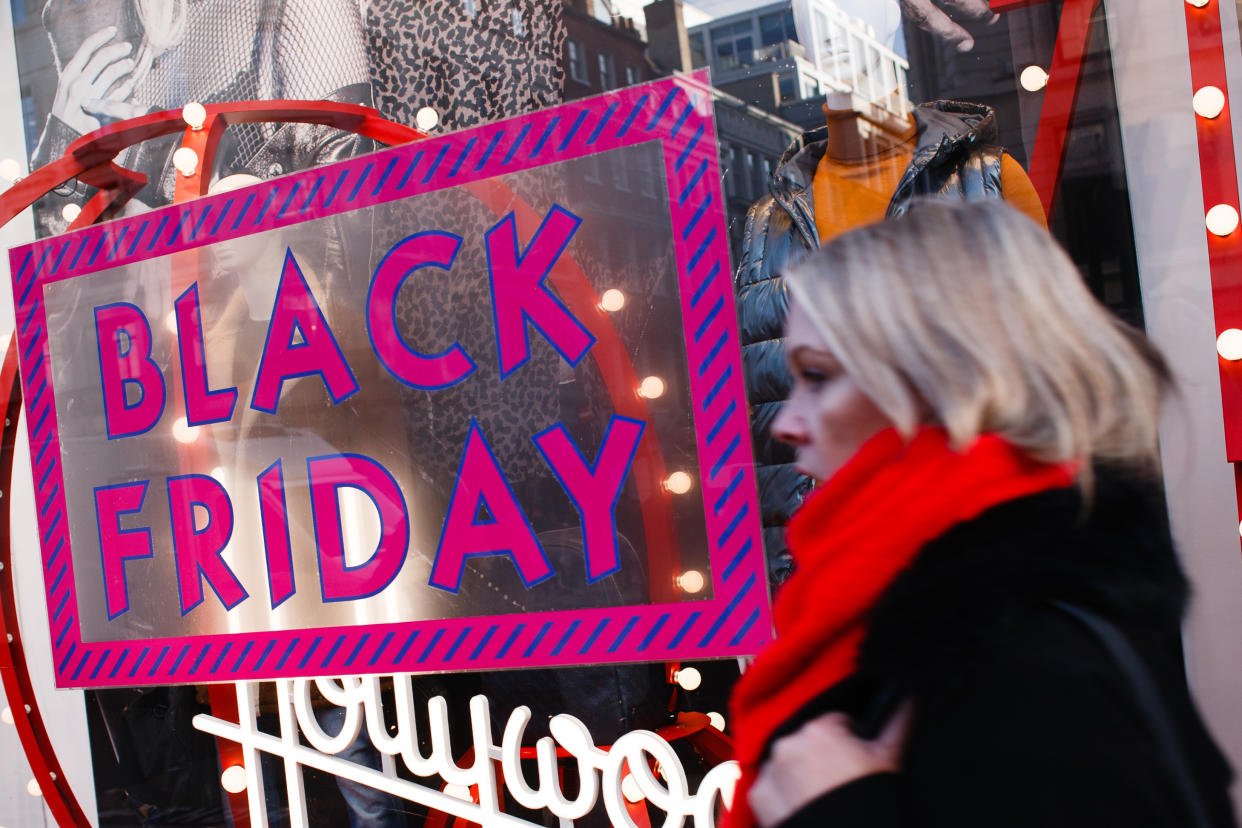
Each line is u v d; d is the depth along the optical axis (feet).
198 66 5.39
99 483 4.43
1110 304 3.68
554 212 3.84
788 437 1.99
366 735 4.15
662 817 3.91
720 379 3.65
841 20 4.10
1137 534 1.55
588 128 3.80
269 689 4.30
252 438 4.21
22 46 5.74
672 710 3.88
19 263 4.59
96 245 4.46
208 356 4.27
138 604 4.37
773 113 4.15
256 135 5.31
